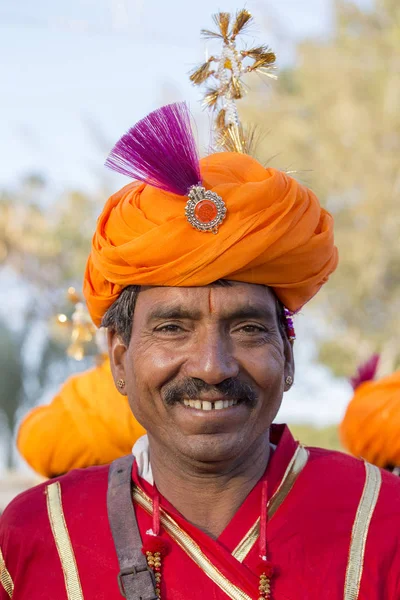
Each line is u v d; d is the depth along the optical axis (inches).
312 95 759.1
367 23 781.3
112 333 106.7
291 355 105.8
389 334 764.6
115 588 97.5
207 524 100.8
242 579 95.5
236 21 108.5
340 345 775.7
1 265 935.7
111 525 101.2
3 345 1116.5
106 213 101.7
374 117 751.1
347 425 159.5
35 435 144.4
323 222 101.6
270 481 101.3
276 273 96.5
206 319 95.7
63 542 101.6
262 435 101.6
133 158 96.2
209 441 95.7
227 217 94.0
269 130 132.5
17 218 919.7
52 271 946.7
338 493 101.6
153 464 103.8
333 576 95.7
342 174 754.2
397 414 151.5
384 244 757.9
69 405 144.4
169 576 97.0
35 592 100.1
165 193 96.8
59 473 145.6
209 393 95.1
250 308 96.3
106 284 102.7
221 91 109.7
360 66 765.3
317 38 784.9
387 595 96.0
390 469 156.8
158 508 100.6
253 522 99.3
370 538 97.7
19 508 106.5
